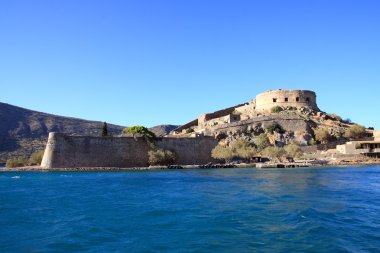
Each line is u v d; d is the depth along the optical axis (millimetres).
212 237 20000
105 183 54094
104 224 23797
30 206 31750
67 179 63562
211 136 112750
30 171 91062
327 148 111688
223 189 42594
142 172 83688
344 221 23016
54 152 95938
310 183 47531
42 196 38750
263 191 39594
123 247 18531
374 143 105000
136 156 102312
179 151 107000
